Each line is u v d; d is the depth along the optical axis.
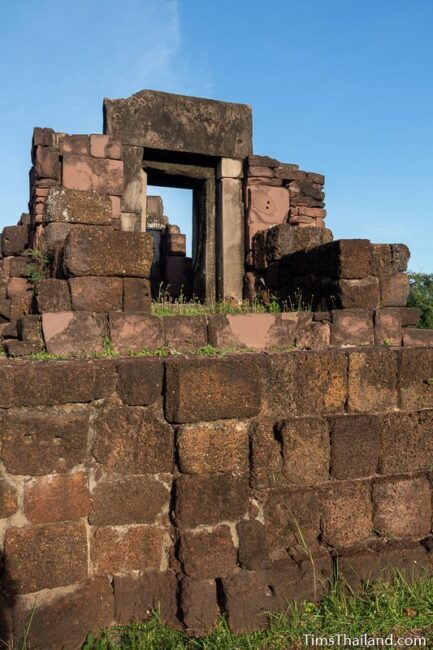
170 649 3.67
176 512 3.91
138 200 8.85
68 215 6.12
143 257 4.78
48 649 3.61
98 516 3.80
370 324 5.40
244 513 4.05
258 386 4.10
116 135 8.75
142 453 3.89
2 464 3.60
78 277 4.62
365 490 4.42
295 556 4.19
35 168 8.01
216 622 3.92
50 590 3.68
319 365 4.34
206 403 3.95
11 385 3.61
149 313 4.77
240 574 3.98
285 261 7.08
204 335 4.93
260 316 5.10
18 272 8.78
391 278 5.62
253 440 4.10
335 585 4.18
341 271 5.40
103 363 3.85
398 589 4.28
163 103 9.05
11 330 5.02
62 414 3.72
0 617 3.55
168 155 9.32
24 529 3.63
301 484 4.25
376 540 4.46
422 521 4.59
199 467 3.95
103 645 3.65
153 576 3.90
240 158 9.49
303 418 4.27
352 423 4.36
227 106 9.45
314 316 5.26
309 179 9.70
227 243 9.32
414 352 4.62
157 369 3.93
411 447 4.57
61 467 3.70
